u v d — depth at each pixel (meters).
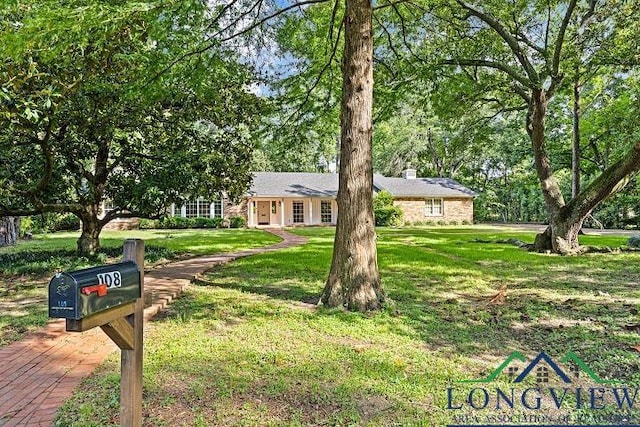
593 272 8.02
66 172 9.44
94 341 3.97
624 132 17.27
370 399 2.71
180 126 10.30
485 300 5.58
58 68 5.30
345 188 5.08
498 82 12.09
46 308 5.34
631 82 14.83
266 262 9.37
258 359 3.39
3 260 9.28
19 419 2.46
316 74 8.20
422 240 15.57
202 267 8.47
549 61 11.08
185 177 9.45
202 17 5.58
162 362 3.32
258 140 9.12
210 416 2.48
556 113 20.08
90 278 1.67
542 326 4.35
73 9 3.81
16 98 4.64
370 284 5.04
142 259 2.08
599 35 10.83
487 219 33.66
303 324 4.39
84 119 7.80
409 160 34.47
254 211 26.91
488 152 31.09
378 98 10.38
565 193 26.94
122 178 10.30
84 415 2.49
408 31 9.30
